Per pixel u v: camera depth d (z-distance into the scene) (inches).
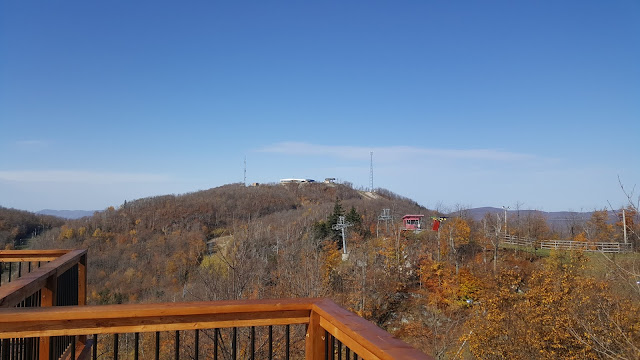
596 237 1184.2
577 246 1128.8
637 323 438.0
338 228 1545.3
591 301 505.4
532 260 1236.5
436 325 924.6
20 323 73.2
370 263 1272.1
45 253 157.8
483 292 898.7
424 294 1149.7
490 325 668.1
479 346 660.7
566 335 510.0
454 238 1411.2
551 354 529.3
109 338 427.2
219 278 443.5
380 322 1049.5
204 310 77.2
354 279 1103.6
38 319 72.6
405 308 1099.9
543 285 623.2
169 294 878.4
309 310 82.2
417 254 1387.8
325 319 77.3
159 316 76.5
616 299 464.4
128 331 76.0
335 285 1088.8
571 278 610.5
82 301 161.5
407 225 1804.9
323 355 81.2
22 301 100.1
